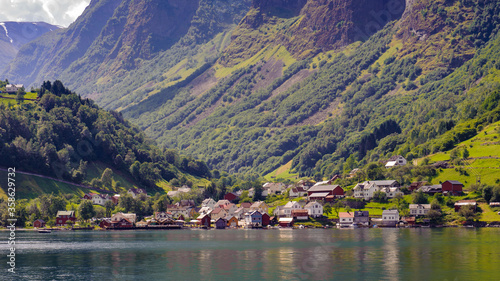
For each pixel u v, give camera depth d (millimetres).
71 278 136000
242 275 137250
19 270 146750
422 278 130125
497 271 136250
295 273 138875
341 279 130500
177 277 136000
